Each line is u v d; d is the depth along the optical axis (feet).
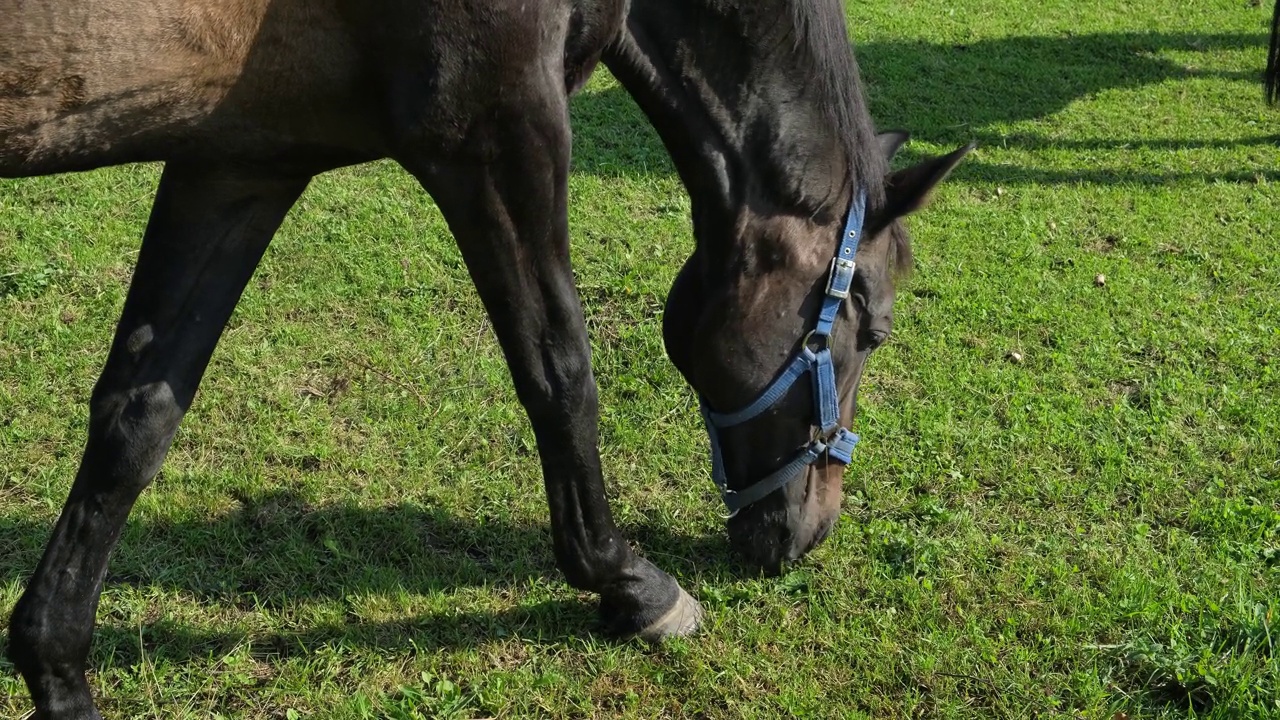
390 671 9.27
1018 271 16.43
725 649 9.57
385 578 10.21
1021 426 12.79
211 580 10.16
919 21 29.22
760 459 9.23
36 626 7.54
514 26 6.64
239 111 6.54
